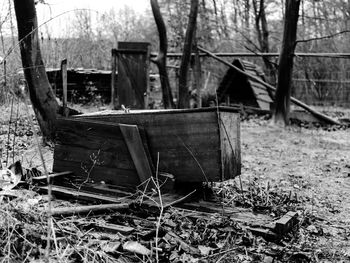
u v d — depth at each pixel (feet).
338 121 45.60
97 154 15.74
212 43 68.90
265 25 60.08
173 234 11.59
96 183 15.64
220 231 12.34
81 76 44.73
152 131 14.99
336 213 17.08
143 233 11.37
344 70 61.41
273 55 47.03
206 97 52.49
